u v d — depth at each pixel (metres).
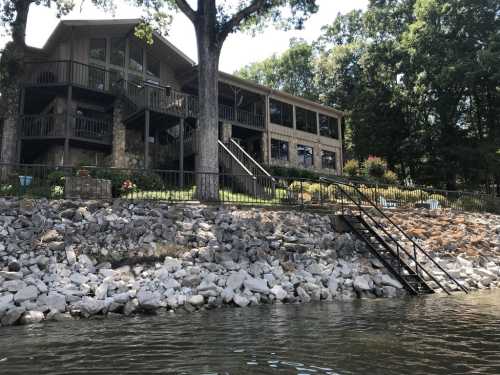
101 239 10.42
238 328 7.16
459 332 6.83
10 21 18.75
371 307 9.48
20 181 12.89
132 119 22.33
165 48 25.69
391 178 28.08
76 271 9.40
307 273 11.52
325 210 15.11
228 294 9.70
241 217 12.88
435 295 11.64
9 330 7.10
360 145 38.88
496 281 14.35
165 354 5.53
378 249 13.55
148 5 19.34
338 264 12.38
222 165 21.41
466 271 14.19
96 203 11.53
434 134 33.78
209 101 16.28
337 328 7.15
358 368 4.89
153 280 9.63
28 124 21.72
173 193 16.16
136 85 22.94
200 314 8.59
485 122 35.47
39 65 23.91
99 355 5.50
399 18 41.31
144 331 6.95
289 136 30.12
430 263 14.16
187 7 17.02
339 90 43.72
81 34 23.52
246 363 5.09
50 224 10.42
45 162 23.84
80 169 13.50
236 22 17.09
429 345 5.96
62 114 21.47
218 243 11.55
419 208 18.80
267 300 10.13
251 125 27.66
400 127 37.19
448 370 4.81
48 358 5.38
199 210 12.68
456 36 33.09
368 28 43.38
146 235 10.95
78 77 22.98
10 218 10.27
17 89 19.00
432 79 32.97
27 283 8.57
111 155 23.20
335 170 33.19
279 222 13.26
